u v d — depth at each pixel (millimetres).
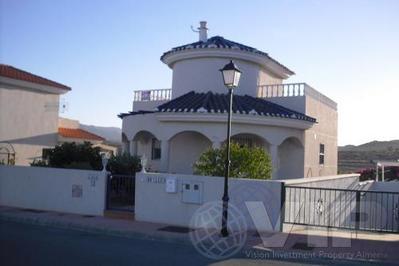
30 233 11906
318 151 24109
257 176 14656
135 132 22234
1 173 17250
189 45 23312
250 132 19422
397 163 27156
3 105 25109
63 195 15805
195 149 21656
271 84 25109
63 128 34656
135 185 14383
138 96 26141
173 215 13688
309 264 9391
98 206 15078
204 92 22531
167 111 19594
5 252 9242
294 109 22078
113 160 17875
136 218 14234
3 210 15812
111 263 8625
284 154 21797
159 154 23375
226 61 22625
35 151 26766
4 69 26328
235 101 20656
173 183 13641
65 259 8797
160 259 9227
